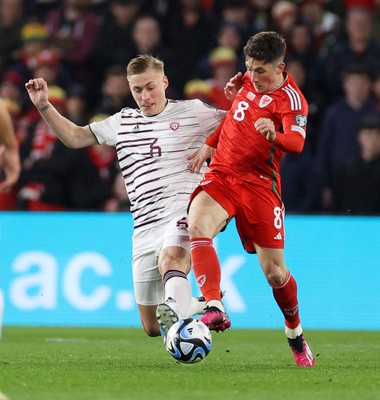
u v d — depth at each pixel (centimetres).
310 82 5194
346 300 4262
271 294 4209
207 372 2053
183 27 5384
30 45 5353
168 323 2078
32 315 4206
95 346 3084
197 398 1602
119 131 2458
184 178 2416
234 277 4206
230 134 2270
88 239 4241
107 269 4222
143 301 2492
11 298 4212
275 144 2144
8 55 5453
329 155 4859
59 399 1580
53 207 4728
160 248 2397
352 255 4278
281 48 2230
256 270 4212
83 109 5075
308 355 2334
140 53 5353
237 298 4200
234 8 5428
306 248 4269
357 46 5269
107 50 5372
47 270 4225
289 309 2305
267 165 2250
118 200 4728
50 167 4719
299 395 1659
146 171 2425
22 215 4250
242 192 2239
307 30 5256
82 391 1692
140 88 2406
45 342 3281
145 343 3253
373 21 5722
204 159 2377
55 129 2445
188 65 5356
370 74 4912
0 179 4781
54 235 4244
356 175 4684
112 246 4234
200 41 5381
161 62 2441
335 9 5634
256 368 2200
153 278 2458
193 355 2025
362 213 4634
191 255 2195
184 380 1872
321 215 4288
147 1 5450
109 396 1620
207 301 2130
